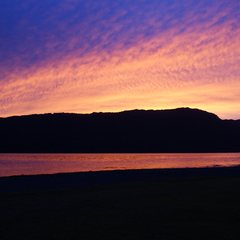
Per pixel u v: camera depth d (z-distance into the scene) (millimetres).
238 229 7090
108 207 9641
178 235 6641
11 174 30875
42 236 6570
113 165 47438
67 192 13594
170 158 75875
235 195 11789
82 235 6645
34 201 10992
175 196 11672
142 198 11297
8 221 7883
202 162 55812
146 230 7023
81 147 132500
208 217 8227
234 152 132250
